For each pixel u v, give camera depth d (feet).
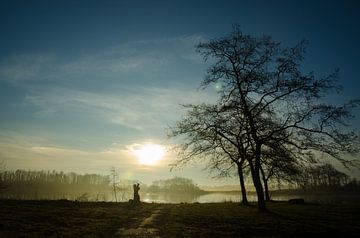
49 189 427.33
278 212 103.55
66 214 88.58
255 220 84.12
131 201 132.98
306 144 104.27
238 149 112.16
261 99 108.78
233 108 107.04
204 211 107.96
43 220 77.15
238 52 110.01
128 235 63.26
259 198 107.24
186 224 77.71
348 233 67.10
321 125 103.86
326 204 141.18
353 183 309.01
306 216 92.58
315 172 112.57
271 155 106.52
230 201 165.99
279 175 114.73
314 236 65.41
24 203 112.57
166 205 134.10
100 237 60.95
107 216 88.79
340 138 103.19
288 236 65.26
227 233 66.59
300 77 104.58
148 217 90.58
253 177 108.68
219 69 108.99
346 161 104.06
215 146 119.14
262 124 106.11
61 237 58.95
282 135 106.32
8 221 72.95
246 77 106.11
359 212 103.91
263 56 109.09
